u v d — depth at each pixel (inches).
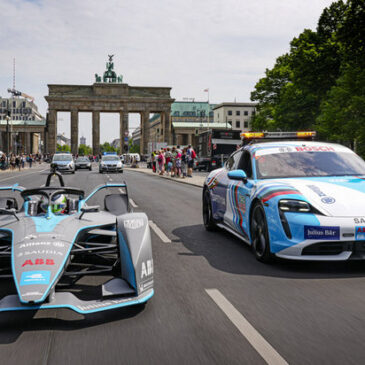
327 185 218.7
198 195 643.5
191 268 219.6
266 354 121.4
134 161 2340.1
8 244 207.8
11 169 2014.0
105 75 4503.0
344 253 199.0
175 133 4921.3
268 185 227.3
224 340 131.2
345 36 1205.7
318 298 170.9
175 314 153.9
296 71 1717.5
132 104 4362.7
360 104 1194.0
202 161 1621.6
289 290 181.5
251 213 240.7
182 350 124.6
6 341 131.4
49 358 120.0
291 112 1768.0
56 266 145.1
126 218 168.7
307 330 138.6
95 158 3996.1
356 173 244.8
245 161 277.4
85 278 198.5
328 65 1633.9
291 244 201.2
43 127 5000.0
